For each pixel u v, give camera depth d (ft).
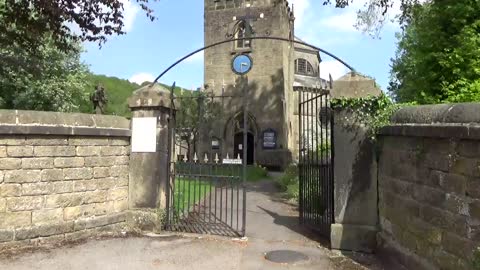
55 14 38.99
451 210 13.56
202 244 22.25
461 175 13.00
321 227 24.54
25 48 45.37
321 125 24.45
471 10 32.32
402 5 40.55
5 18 41.57
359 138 21.21
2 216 19.90
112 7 41.81
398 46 59.77
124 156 25.25
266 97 99.30
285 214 31.86
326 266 18.83
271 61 100.01
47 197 21.40
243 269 18.24
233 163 25.38
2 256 19.02
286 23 107.96
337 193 21.48
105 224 23.86
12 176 20.24
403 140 17.46
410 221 16.66
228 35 101.96
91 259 19.15
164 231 24.93
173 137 26.71
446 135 13.48
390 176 18.95
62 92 69.31
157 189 25.21
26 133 20.59
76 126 22.45
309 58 136.56
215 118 92.58
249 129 100.01
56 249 20.49
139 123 25.55
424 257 15.42
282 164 95.50
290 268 18.48
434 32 34.50
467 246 12.61
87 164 23.15
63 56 69.46
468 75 30.50
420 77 35.86
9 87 64.39
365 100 21.04
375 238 20.58
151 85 25.76
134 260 19.16
